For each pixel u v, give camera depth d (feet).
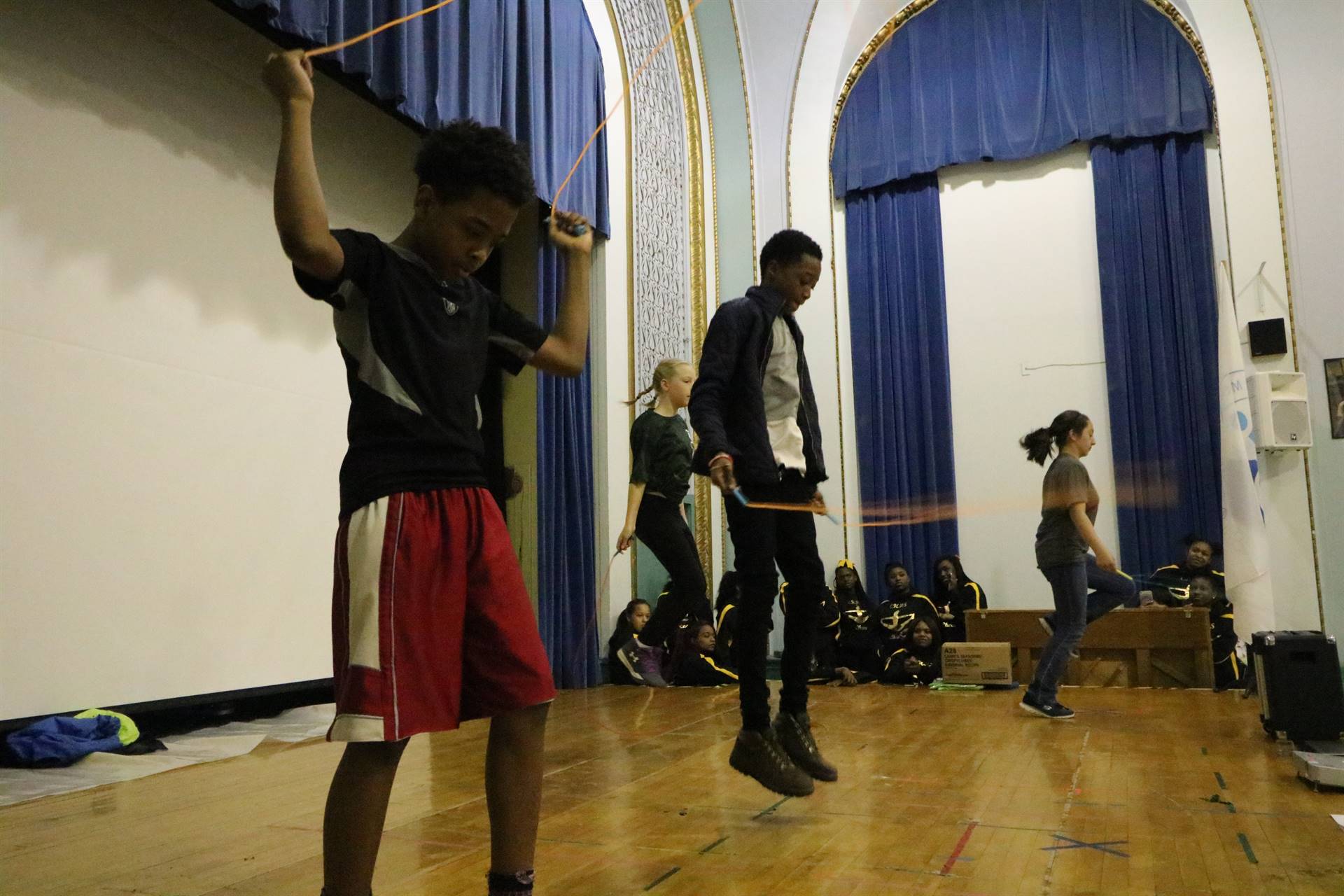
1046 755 9.90
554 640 18.15
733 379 7.41
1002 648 17.02
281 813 7.80
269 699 14.43
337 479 15.55
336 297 4.10
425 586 4.08
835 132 27.14
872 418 26.02
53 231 11.32
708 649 18.54
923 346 25.72
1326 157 21.59
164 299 12.69
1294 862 5.89
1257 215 22.00
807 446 7.70
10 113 10.95
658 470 13.42
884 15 26.61
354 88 13.84
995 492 24.99
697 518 24.14
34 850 6.65
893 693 16.83
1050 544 13.01
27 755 9.90
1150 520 22.97
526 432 18.81
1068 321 24.90
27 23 11.21
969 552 24.93
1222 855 6.05
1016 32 25.76
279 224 3.77
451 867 5.93
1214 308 23.20
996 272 25.70
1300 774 8.38
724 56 26.63
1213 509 22.50
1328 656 10.48
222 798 8.52
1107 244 24.34
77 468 11.42
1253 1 22.41
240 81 14.15
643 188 22.74
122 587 11.87
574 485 19.16
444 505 4.22
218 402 13.41
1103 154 24.68
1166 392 23.25
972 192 26.18
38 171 11.21
